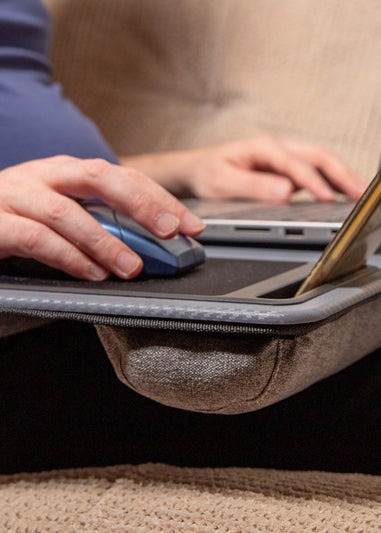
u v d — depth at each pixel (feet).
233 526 1.54
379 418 1.82
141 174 1.89
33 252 1.79
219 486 1.71
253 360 1.45
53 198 1.82
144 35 4.68
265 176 3.49
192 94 4.60
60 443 1.90
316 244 2.20
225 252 2.21
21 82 2.98
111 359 1.59
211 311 1.44
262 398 1.50
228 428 1.85
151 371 1.50
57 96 3.09
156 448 1.88
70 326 1.92
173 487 1.71
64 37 4.79
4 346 1.90
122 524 1.57
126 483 1.74
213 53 4.54
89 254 1.78
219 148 3.79
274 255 2.15
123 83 4.70
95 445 1.90
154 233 1.81
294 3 4.39
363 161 4.15
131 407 1.88
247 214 2.56
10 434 1.90
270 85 4.39
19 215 1.84
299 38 4.35
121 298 1.55
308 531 1.51
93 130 2.98
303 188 3.47
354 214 1.53
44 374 1.91
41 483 1.79
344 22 4.27
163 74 4.65
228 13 4.51
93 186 1.85
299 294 1.63
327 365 1.61
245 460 1.85
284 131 4.33
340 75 4.25
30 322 1.84
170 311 1.46
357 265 1.76
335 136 4.22
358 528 1.51
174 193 3.82
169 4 4.63
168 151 4.60
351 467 1.82
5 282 1.77
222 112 4.54
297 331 1.43
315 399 1.83
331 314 1.48
